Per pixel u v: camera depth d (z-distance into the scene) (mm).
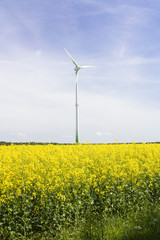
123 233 5781
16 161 9672
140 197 7672
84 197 7234
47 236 6043
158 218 6469
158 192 8320
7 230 5891
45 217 6332
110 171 8430
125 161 10430
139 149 14578
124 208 7188
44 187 6879
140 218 6637
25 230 5988
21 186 6770
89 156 11594
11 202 6359
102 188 7672
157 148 15359
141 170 9156
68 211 6719
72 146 16359
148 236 5637
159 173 9172
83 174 7805
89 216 6738
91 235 5719
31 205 6258
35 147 15164
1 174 7582
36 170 7992
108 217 6836
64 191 6973
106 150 13258
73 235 5945
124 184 7895
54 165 8859
